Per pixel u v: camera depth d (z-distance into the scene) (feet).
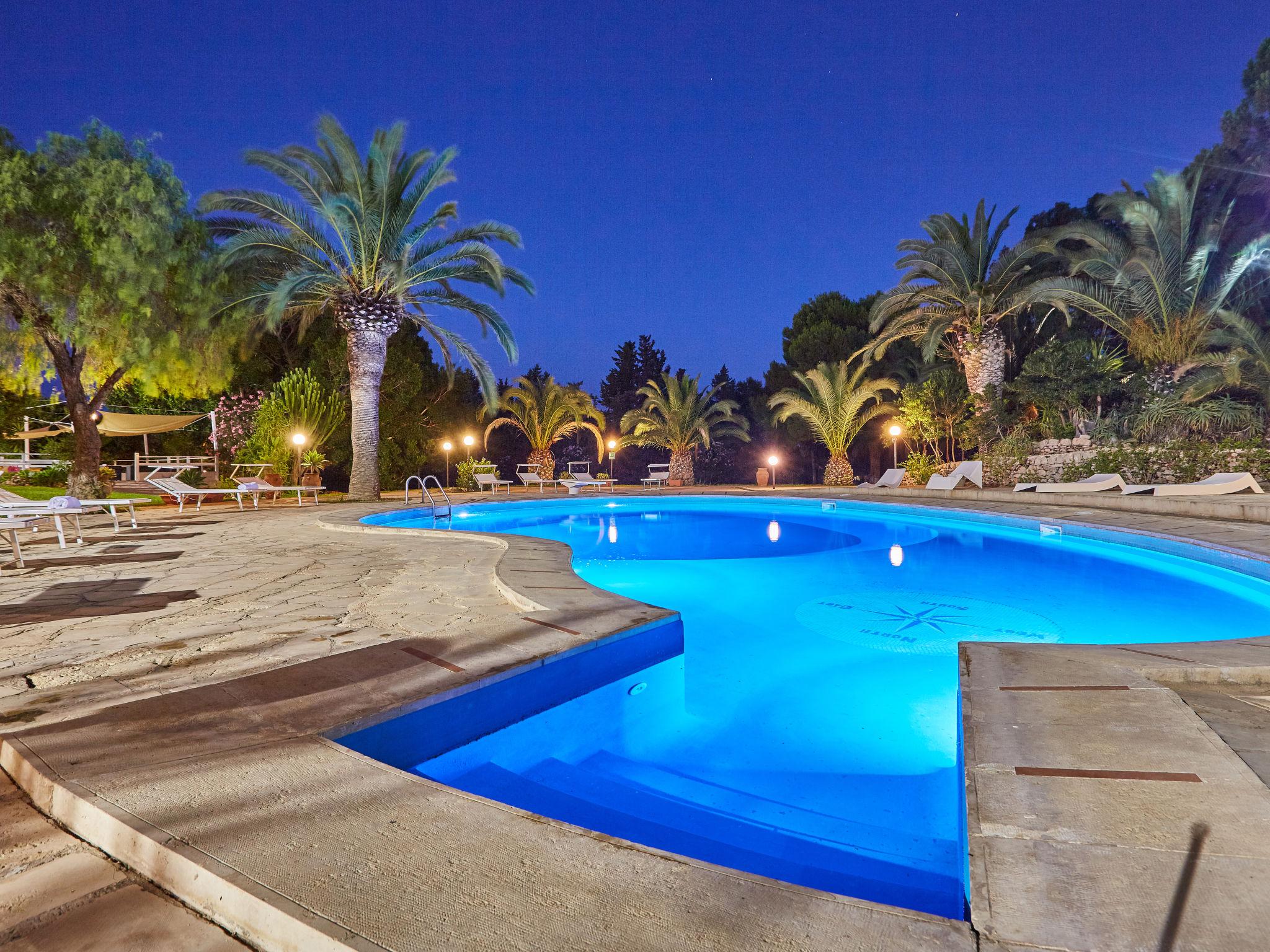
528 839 5.20
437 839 5.19
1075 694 8.00
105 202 41.42
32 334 43.45
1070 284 52.31
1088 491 38.04
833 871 6.56
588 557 27.45
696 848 6.98
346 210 48.32
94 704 8.51
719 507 49.75
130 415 56.54
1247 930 3.88
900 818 7.72
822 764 9.29
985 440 57.31
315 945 4.14
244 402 65.51
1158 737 6.72
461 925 4.18
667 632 12.41
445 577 17.85
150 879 5.16
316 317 62.85
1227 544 20.77
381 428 75.05
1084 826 5.09
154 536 27.94
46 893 4.99
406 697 8.32
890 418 76.13
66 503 22.57
